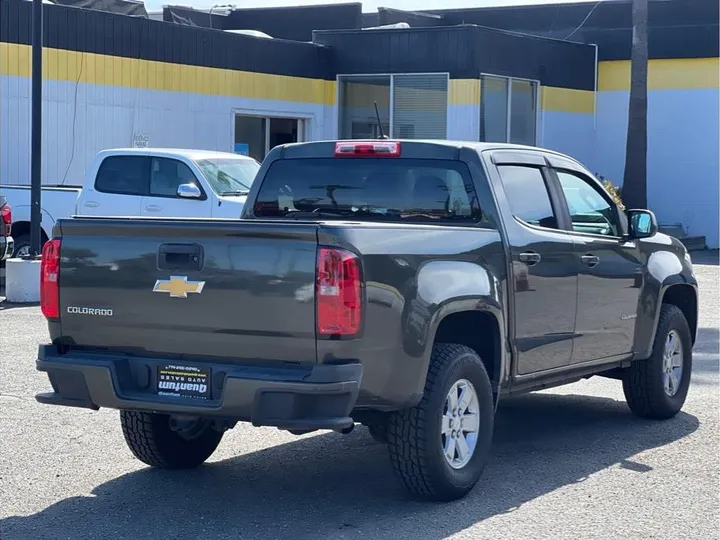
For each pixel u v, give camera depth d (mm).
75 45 21484
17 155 20750
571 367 7539
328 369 5500
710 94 28266
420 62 25109
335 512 6207
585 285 7555
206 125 23906
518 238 6922
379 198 7227
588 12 30828
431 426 6074
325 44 26125
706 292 17484
